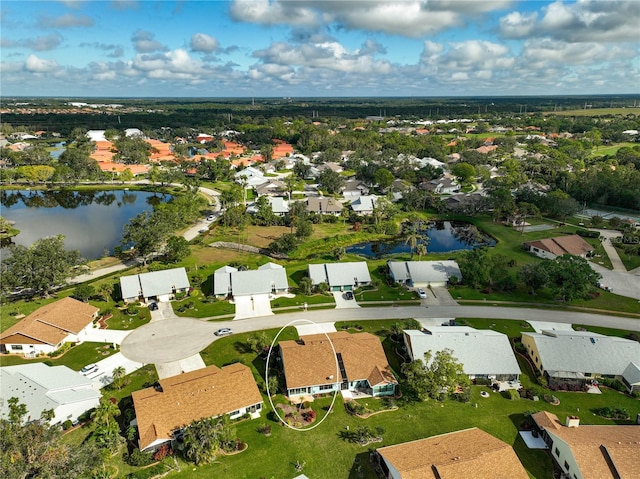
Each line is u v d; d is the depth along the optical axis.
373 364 69.12
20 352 76.25
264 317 88.81
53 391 60.78
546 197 164.25
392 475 49.41
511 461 49.91
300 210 154.50
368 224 154.62
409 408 63.91
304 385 65.12
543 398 65.81
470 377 69.56
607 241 134.75
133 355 75.50
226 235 140.88
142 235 109.88
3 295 92.50
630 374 68.56
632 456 50.22
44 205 185.62
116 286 100.62
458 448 51.72
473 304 95.19
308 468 52.84
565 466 51.97
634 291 101.69
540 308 93.69
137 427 56.53
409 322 82.44
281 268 101.94
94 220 162.75
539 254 124.00
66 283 99.81
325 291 99.19
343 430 59.12
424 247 120.12
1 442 44.72
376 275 108.88
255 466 53.00
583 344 72.50
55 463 45.41
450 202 176.12
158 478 51.06
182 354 75.88
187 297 96.62
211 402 59.94
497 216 159.00
